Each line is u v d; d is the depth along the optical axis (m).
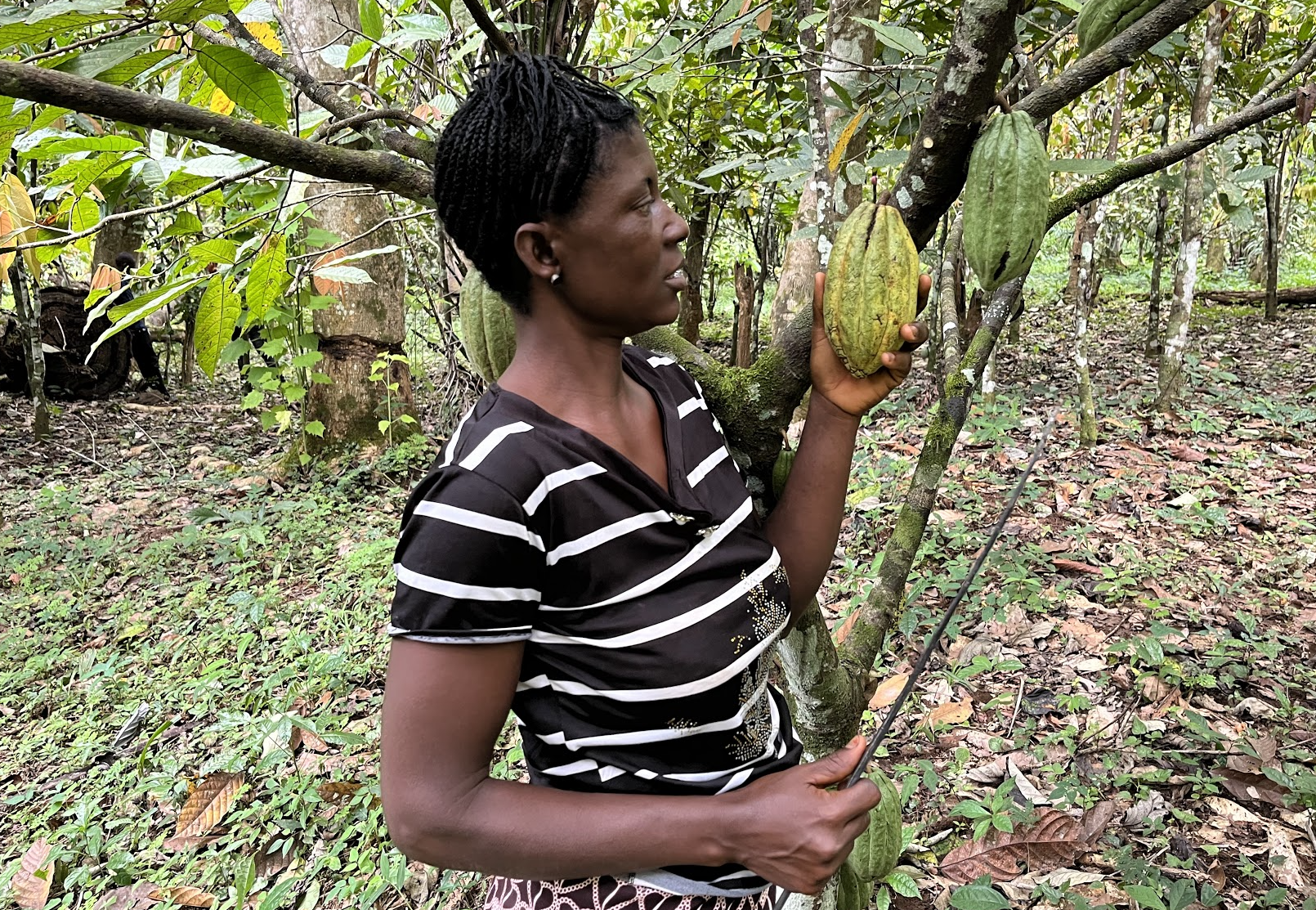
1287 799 2.64
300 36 4.48
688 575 0.98
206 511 5.55
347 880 2.67
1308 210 14.01
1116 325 9.71
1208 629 3.50
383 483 6.03
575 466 0.92
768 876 0.95
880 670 3.42
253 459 7.05
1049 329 9.94
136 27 1.09
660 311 0.94
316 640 4.05
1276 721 2.99
